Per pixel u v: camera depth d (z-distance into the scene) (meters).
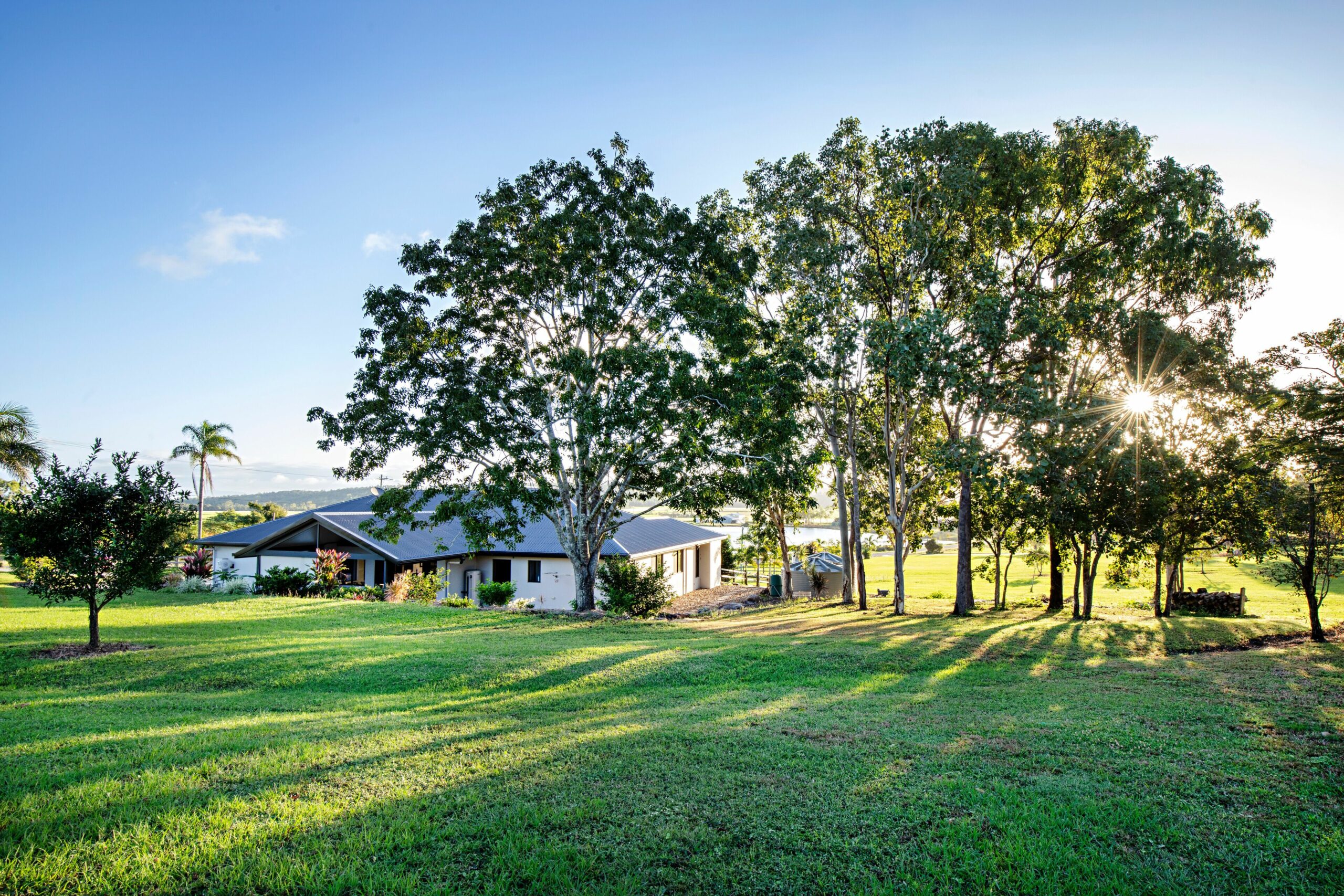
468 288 22.16
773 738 7.94
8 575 38.97
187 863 4.68
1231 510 20.95
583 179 21.89
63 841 5.00
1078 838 5.22
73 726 8.60
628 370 20.81
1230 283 23.84
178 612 20.53
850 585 31.03
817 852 5.03
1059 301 25.30
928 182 23.39
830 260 24.59
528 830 5.34
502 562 32.97
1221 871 4.78
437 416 21.81
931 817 5.60
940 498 32.34
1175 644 16.45
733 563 54.62
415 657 13.94
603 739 7.91
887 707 9.78
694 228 22.38
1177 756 7.09
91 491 13.86
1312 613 17.08
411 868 4.75
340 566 28.77
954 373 21.59
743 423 21.41
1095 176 23.86
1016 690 11.08
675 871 4.74
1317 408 17.66
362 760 7.04
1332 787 6.10
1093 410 22.16
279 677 12.42
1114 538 22.86
